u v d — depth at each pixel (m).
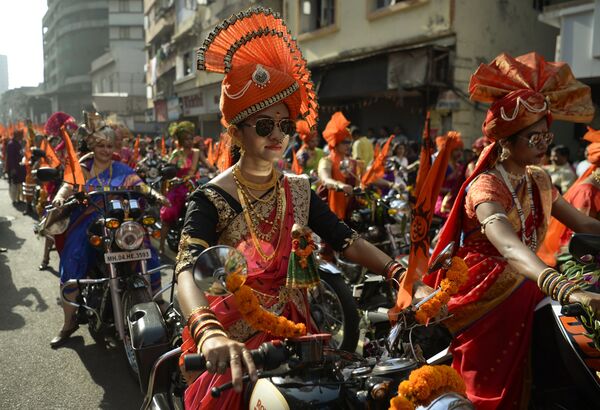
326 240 2.10
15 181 12.18
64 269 4.14
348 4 13.70
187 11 25.67
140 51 49.59
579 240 2.25
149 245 4.25
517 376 2.28
